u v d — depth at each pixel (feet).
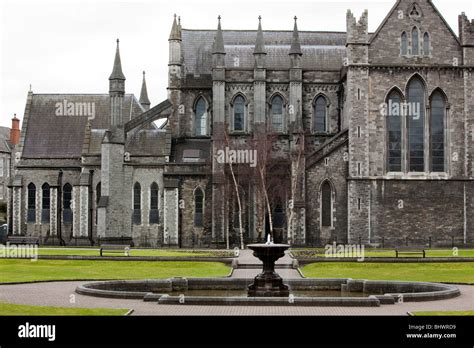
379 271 215.72
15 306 126.62
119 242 344.49
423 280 189.67
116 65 349.61
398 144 320.91
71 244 361.10
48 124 389.60
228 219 335.88
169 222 344.28
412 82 321.93
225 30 398.21
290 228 321.32
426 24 321.73
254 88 362.74
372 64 319.47
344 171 324.39
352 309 130.93
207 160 357.00
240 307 133.69
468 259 233.96
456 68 321.32
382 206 318.04
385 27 321.11
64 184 372.79
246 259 251.80
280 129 367.25
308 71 368.07
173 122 373.40
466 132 321.52
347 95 329.11
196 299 137.18
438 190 319.68
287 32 397.19
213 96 357.41
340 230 322.96
